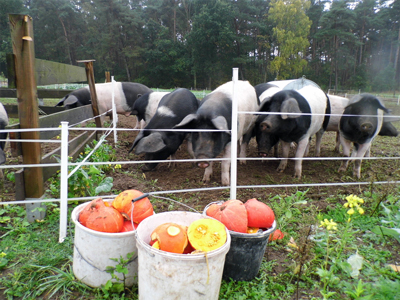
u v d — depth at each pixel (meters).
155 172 5.49
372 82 47.38
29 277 2.47
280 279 2.54
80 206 2.60
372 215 3.69
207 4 44.09
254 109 6.14
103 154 5.26
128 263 2.33
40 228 3.21
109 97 9.03
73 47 53.50
